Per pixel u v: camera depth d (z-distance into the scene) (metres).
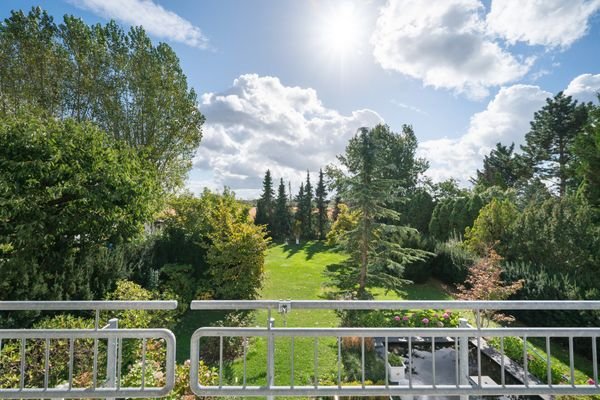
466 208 15.20
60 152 5.42
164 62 15.20
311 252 20.48
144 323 5.48
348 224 18.95
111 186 5.93
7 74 12.47
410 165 27.03
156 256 9.09
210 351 5.89
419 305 1.93
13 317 4.42
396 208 18.94
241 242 8.85
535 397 4.46
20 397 1.86
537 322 7.00
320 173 29.77
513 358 5.71
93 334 1.90
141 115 14.90
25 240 5.39
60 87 13.34
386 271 11.23
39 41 12.70
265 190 29.53
